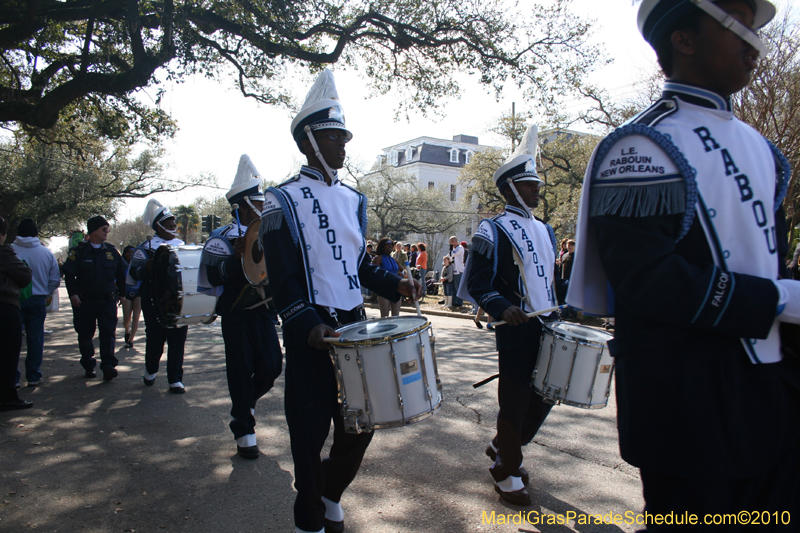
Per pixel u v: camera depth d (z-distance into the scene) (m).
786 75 10.79
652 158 1.40
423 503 3.34
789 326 1.42
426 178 59.25
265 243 2.59
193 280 5.16
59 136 18.86
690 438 1.36
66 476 3.79
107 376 6.65
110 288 6.73
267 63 13.59
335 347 2.39
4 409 5.39
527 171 3.65
